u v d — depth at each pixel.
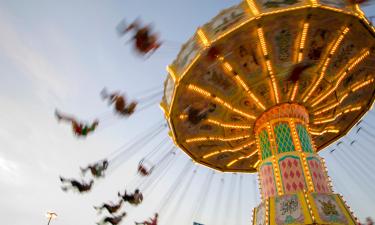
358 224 8.84
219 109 12.09
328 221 8.77
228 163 15.72
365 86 12.34
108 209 12.45
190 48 10.45
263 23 9.16
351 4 9.45
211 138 13.56
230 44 9.70
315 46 10.21
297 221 8.94
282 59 10.53
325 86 11.60
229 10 9.95
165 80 12.51
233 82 11.16
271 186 10.50
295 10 8.85
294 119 11.64
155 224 12.02
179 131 12.84
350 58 10.83
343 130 14.95
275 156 10.88
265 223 9.38
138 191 12.56
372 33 9.88
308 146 11.17
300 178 10.12
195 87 10.91
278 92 11.63
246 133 13.22
